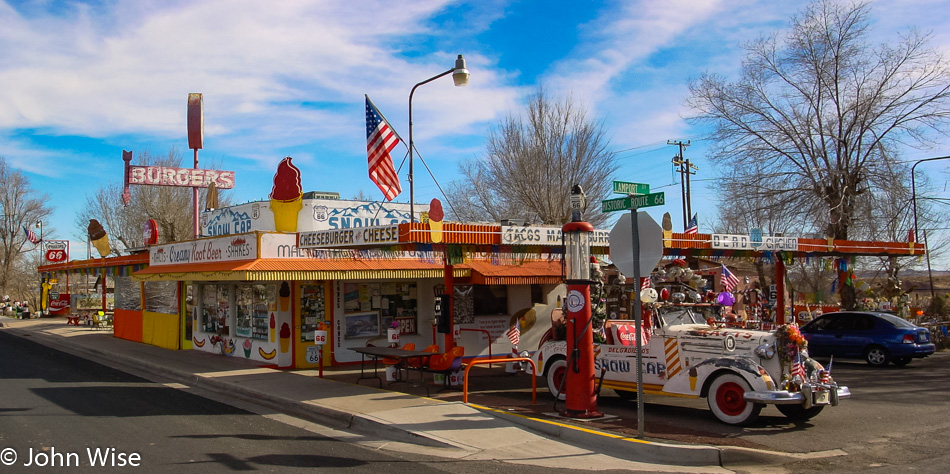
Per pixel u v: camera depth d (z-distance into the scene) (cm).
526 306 1730
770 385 864
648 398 1160
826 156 2241
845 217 2195
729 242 1534
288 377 1365
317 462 737
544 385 1293
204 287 1908
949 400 1141
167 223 3700
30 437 848
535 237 1185
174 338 1966
